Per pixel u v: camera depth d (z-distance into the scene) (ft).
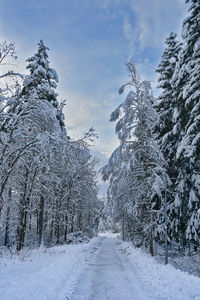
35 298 18.51
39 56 65.57
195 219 44.83
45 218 85.25
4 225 70.49
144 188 53.78
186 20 42.39
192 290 21.79
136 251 58.70
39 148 42.37
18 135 43.91
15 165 52.08
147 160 55.11
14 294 18.22
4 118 41.65
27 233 79.10
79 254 49.83
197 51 40.06
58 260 37.35
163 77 59.11
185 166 49.57
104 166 63.26
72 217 101.81
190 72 41.42
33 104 44.93
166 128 58.80
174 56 59.62
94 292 23.94
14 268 28.94
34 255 44.75
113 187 63.93
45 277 24.95
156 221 54.54
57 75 68.03
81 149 46.37
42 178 60.34
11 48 39.65
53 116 46.03
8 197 61.52
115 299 21.66
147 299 21.59
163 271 31.68
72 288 24.84
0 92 40.29
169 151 53.67
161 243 57.21
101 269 37.65
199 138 37.06
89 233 139.85
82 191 98.48
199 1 41.22
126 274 33.47
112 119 58.29
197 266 40.96
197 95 37.40
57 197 79.61
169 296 22.18
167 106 57.11
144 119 55.21
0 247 66.08
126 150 56.24
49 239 84.64
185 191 49.49
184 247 53.31
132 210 54.19
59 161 49.73
